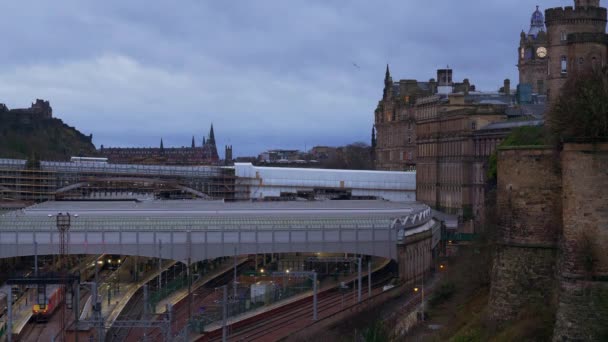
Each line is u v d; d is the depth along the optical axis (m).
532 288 55.88
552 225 55.22
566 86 51.94
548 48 155.25
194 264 137.50
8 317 89.38
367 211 155.50
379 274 134.62
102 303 109.12
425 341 69.88
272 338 92.88
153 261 147.75
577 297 47.25
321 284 124.81
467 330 61.56
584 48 131.62
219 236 122.75
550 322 52.62
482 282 79.44
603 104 47.25
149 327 89.81
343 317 100.00
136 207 177.50
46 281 91.38
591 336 46.62
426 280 126.00
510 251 57.06
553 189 55.16
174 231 121.94
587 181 46.91
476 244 103.88
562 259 48.84
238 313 103.75
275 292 111.69
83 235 121.56
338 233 125.81
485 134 196.50
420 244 137.12
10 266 142.12
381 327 88.19
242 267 141.25
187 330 88.25
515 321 55.94
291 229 124.62
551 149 54.94
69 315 102.25
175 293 118.00
